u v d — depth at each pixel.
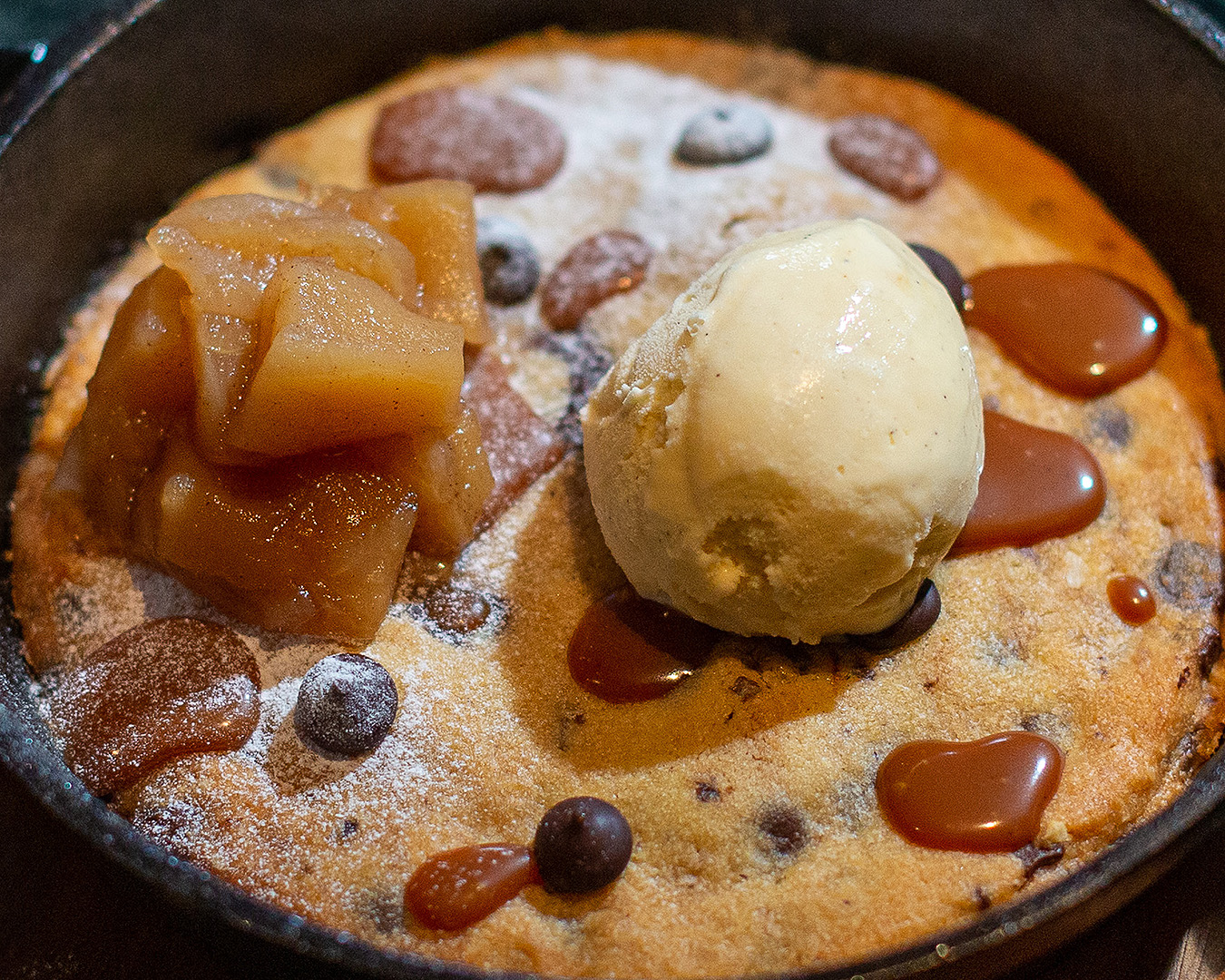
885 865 0.23
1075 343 0.27
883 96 0.30
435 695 0.24
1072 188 0.29
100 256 0.29
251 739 0.24
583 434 0.25
